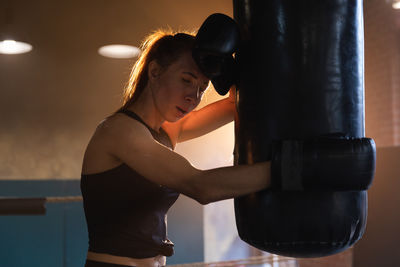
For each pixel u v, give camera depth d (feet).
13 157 24.21
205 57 4.13
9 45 17.93
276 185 3.82
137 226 4.32
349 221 4.01
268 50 4.14
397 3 15.99
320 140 3.90
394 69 16.98
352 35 4.22
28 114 24.86
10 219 13.28
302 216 3.97
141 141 4.09
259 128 4.16
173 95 4.37
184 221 14.73
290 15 4.08
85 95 25.55
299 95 4.02
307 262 15.10
